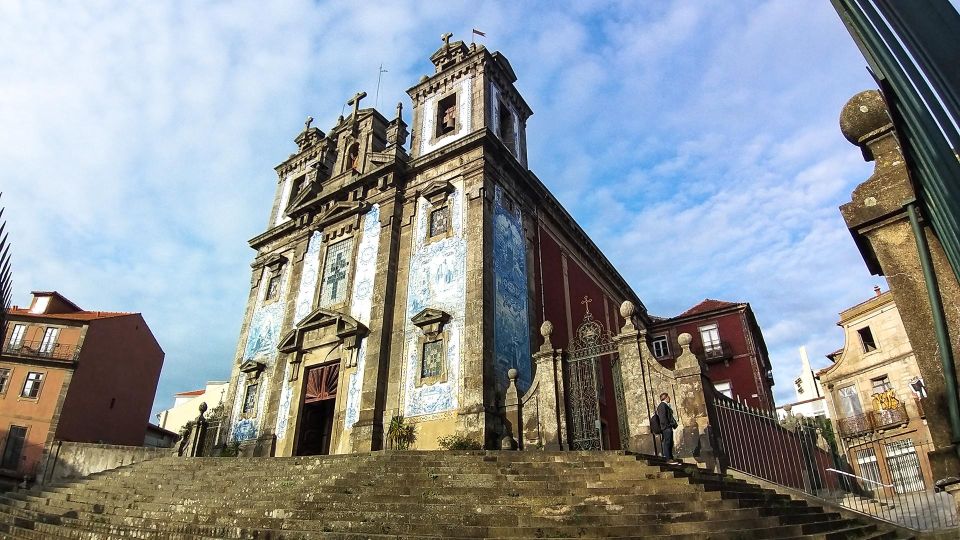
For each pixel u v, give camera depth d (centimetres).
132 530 979
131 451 2419
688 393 1225
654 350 3095
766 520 772
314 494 973
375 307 1920
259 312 2447
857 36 246
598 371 2072
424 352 1762
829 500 1248
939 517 1096
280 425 2020
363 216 2203
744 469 1218
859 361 2652
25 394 2858
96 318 3123
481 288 1720
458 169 2016
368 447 1664
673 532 729
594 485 912
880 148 439
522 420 1506
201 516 971
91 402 3027
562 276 2325
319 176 2577
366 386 1780
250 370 2270
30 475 2577
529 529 738
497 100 2280
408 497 888
